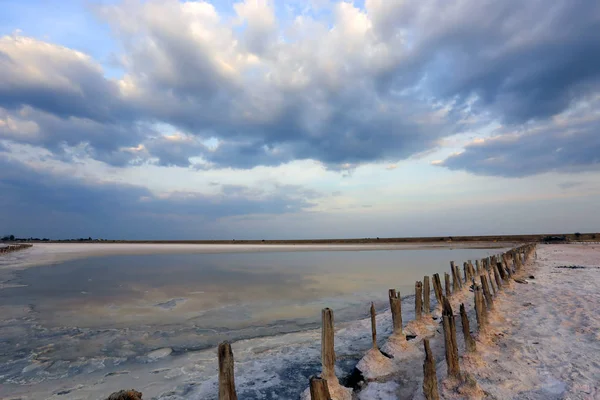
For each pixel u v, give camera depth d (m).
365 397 6.45
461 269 27.70
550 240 76.38
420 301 10.38
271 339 10.28
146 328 11.49
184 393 6.92
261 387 7.12
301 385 7.18
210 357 8.94
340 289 18.36
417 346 8.97
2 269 29.52
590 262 27.72
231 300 15.68
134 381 7.56
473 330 9.84
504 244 71.44
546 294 14.29
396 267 29.31
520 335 9.02
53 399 6.80
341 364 8.21
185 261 38.06
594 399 5.51
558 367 6.85
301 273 25.61
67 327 11.66
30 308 14.39
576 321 10.03
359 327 11.22
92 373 8.02
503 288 15.30
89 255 48.66
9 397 6.91
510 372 6.75
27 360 8.83
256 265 32.53
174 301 15.56
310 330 11.15
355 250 61.53
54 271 27.91
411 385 6.76
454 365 6.23
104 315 13.17
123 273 26.44
